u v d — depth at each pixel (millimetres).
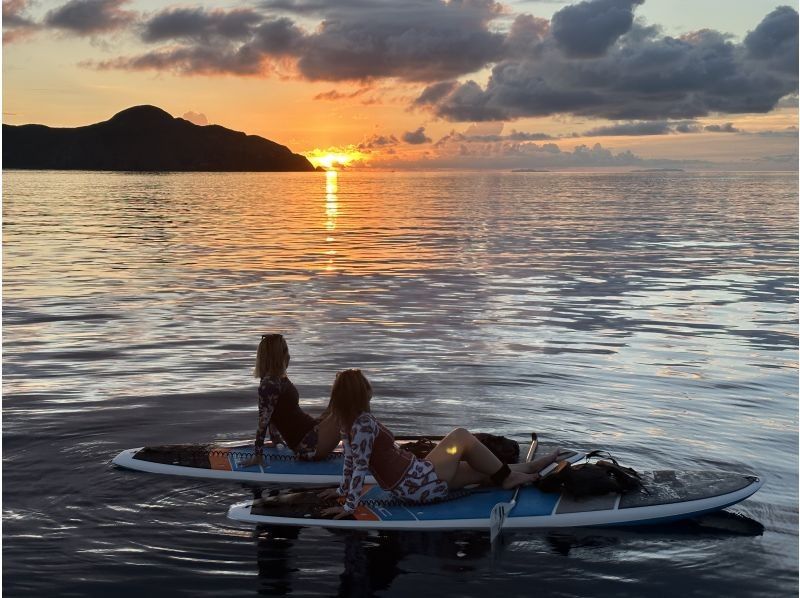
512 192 94250
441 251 24906
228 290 16594
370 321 13195
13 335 12000
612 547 5074
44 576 4586
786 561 4875
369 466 5664
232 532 5242
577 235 31203
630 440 7246
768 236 30516
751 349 11148
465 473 5949
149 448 6699
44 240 27828
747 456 6844
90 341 11578
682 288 17031
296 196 78812
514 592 4434
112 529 5262
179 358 10523
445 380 9391
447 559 4879
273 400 6492
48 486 6023
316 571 4691
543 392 8883
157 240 28406
